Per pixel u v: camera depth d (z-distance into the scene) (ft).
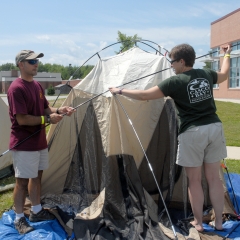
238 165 21.20
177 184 12.90
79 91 14.11
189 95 10.79
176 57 11.09
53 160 14.47
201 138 10.69
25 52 11.61
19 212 11.96
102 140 12.84
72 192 14.12
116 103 12.52
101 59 15.08
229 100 63.26
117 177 12.34
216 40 73.20
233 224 12.22
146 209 11.93
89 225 11.76
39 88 12.35
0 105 19.17
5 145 19.15
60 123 14.32
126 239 11.03
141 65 13.97
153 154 13.01
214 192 11.47
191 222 11.81
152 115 13.09
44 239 11.18
